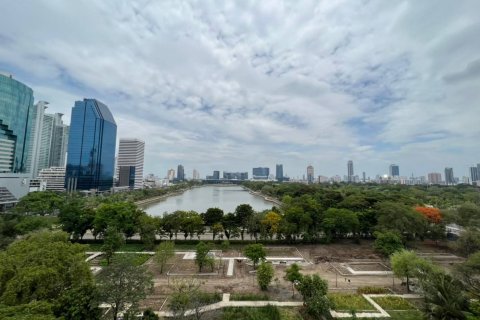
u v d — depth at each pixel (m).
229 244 69.44
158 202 185.88
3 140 153.00
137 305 28.97
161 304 36.53
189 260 56.91
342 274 49.44
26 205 106.25
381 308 36.16
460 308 28.33
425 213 72.25
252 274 48.81
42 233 46.16
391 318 33.50
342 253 62.78
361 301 38.06
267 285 42.19
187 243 70.62
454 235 73.06
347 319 33.31
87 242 70.38
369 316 34.00
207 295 37.72
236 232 73.00
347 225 69.38
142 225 68.25
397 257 43.47
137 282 29.02
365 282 45.62
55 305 25.11
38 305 22.00
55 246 33.22
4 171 153.38
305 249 66.19
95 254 59.75
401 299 38.53
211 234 82.62
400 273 42.06
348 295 39.91
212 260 49.88
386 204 73.38
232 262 55.56
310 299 34.25
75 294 26.77
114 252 53.28
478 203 111.12
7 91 155.75
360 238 76.44
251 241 72.56
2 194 131.25
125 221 70.00
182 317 30.84
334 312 35.03
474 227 64.56
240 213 81.12
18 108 164.12
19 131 166.12
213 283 44.47
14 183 139.00
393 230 63.06
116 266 28.64
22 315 19.47
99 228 69.12
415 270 39.62
